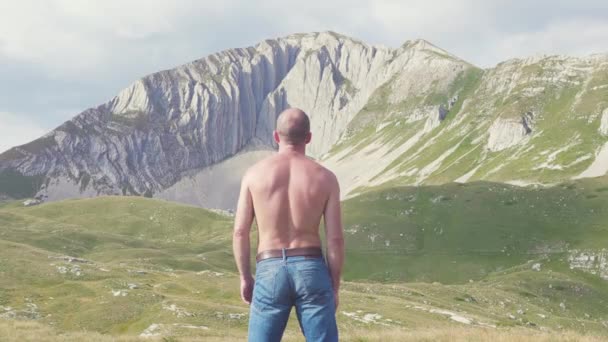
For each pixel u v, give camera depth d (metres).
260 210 7.05
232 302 83.25
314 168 7.19
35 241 184.38
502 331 24.84
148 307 72.81
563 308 155.62
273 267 6.85
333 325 6.79
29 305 76.62
